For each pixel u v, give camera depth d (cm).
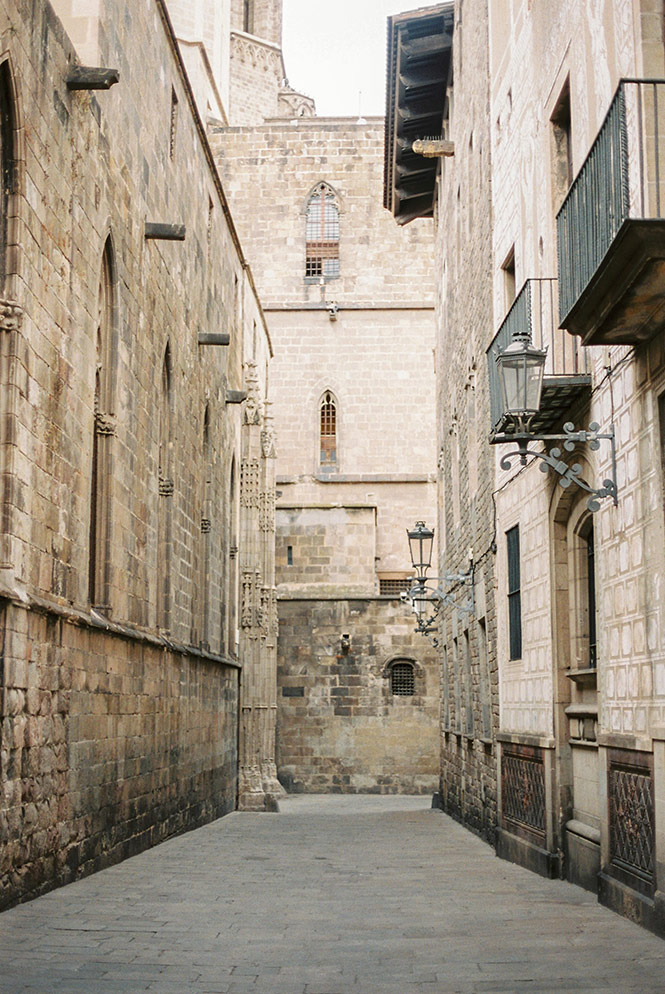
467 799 2647
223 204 3170
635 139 1102
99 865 1659
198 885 1462
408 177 3750
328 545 4891
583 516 1489
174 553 2420
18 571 1295
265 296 5634
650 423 1126
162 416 2362
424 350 5606
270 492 4219
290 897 1344
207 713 2884
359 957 949
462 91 2766
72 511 1548
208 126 5725
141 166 2031
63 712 1478
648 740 1112
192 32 5809
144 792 2028
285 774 4366
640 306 1045
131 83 1941
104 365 1825
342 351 5606
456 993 809
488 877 1578
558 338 1511
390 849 2062
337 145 5697
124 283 1894
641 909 1109
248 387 3850
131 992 804
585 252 1185
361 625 4416
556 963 921
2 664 1227
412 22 2969
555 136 1562
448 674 3209
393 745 4356
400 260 5659
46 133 1414
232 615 3547
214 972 881
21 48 1297
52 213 1445
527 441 1236
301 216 5678
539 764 1642
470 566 2591
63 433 1500
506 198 1969
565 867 1536
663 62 1089
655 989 819
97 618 1684
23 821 1299
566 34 1452
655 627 1108
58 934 1048
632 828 1176
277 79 7638
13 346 1277
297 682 4403
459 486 2903
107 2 1748
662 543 1091
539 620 1667
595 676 1441
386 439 5556
